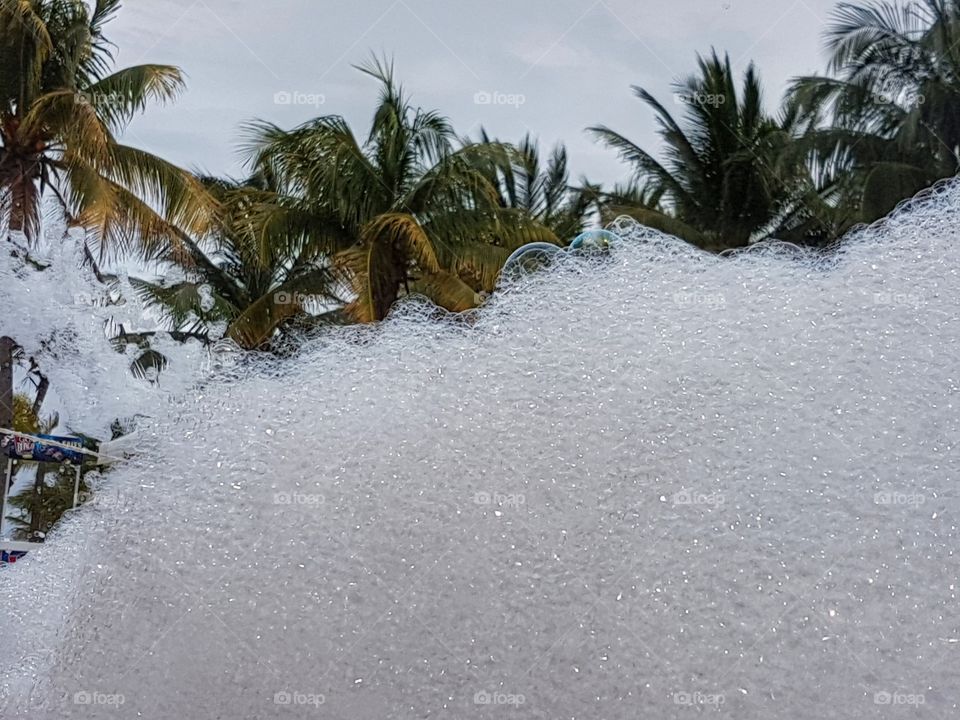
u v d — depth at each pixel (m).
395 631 2.06
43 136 9.64
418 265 11.09
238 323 11.36
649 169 14.60
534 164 15.05
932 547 1.99
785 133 13.09
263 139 11.82
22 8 9.30
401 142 12.02
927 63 12.12
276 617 2.12
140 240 10.34
